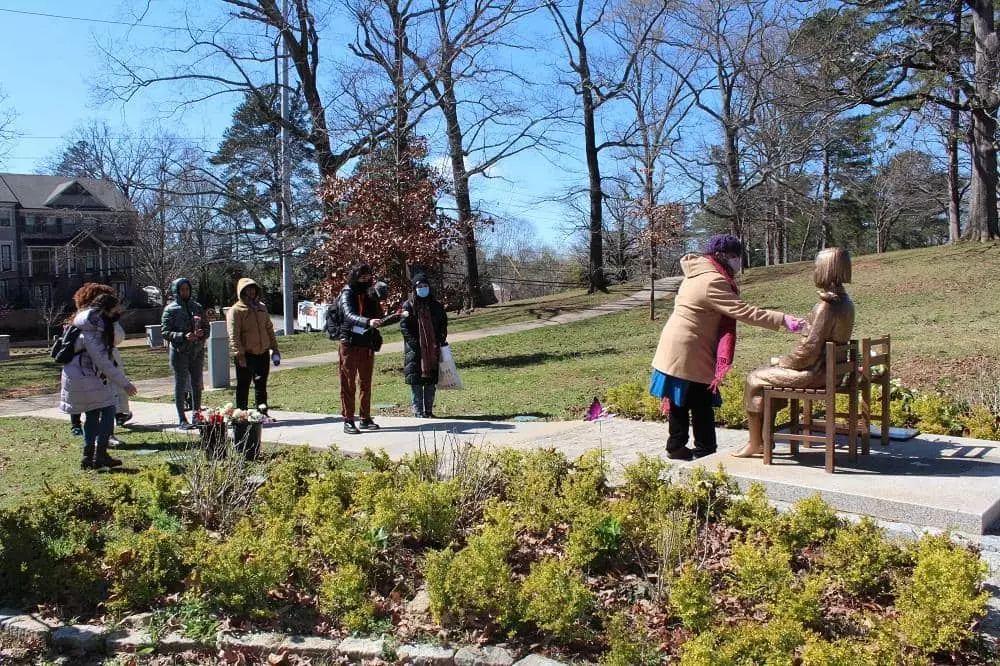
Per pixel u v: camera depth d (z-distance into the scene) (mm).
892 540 4375
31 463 7855
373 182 16766
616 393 9328
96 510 5688
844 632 3631
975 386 8586
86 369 7402
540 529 4938
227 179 28312
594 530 4453
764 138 34062
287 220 24078
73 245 57875
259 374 9820
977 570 3516
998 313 18219
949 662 3395
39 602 4570
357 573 4207
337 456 6738
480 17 23906
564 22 35531
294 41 25969
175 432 9570
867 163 49781
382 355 20578
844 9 26500
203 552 4605
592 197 37844
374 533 4648
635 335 22797
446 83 23141
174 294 9844
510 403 11367
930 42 24531
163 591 4453
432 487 5113
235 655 3979
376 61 24000
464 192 26234
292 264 31719
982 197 29953
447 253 18031
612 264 43500
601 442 7484
